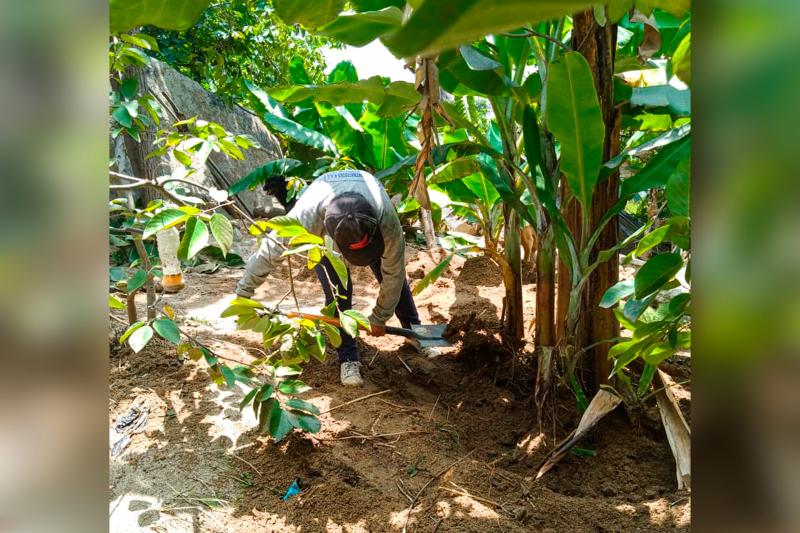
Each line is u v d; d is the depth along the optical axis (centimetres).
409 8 33
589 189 237
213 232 163
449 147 264
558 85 214
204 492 212
